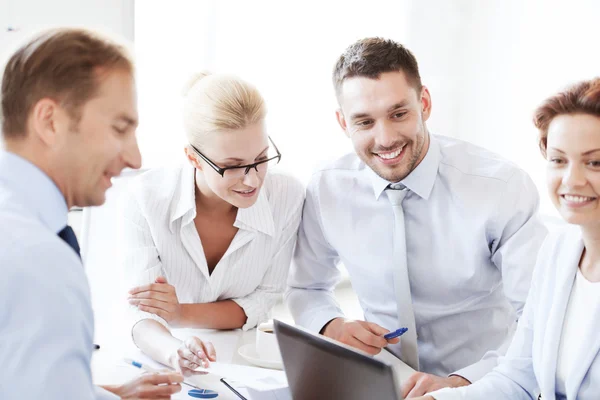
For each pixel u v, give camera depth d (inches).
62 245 36.7
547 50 141.8
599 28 127.8
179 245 79.1
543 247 58.1
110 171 42.5
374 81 69.1
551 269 56.1
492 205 73.0
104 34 41.9
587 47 131.0
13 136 40.4
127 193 80.4
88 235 90.7
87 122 40.1
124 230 79.7
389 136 69.9
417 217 76.4
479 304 77.7
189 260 79.8
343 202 80.0
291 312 83.9
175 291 76.4
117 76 40.8
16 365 34.0
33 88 39.3
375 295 80.9
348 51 71.3
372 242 78.8
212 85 69.7
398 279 76.3
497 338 78.7
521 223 72.8
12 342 34.2
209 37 149.4
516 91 150.8
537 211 73.8
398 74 69.2
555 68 139.6
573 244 54.6
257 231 79.1
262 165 71.7
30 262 34.8
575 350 52.2
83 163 40.9
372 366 43.8
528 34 146.9
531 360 58.7
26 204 39.6
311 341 49.1
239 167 69.9
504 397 58.2
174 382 55.8
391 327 80.6
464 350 78.7
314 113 158.2
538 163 144.2
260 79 154.4
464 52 165.8
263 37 152.9
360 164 80.6
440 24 163.9
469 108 165.9
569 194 49.5
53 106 39.4
